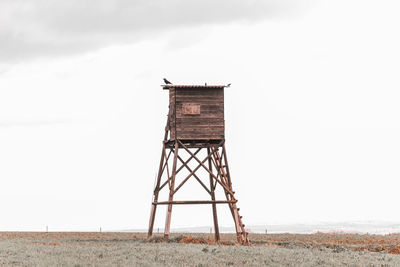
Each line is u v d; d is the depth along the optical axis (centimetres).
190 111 4525
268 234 7181
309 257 3164
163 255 3053
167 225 4347
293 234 7138
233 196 4512
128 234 6581
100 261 2798
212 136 4544
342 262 3047
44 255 3020
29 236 5712
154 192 4797
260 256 3133
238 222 4453
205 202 4434
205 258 2970
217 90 4600
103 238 5228
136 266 2655
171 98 4625
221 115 4581
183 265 2706
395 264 3025
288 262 2950
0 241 4425
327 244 4356
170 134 4600
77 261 2750
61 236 5816
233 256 3119
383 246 4262
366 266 2928
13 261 2744
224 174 4597
